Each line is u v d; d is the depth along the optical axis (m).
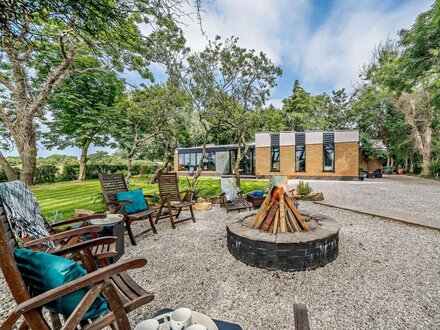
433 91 11.06
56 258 1.23
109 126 12.77
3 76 4.62
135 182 11.99
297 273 2.57
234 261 2.92
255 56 6.61
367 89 18.42
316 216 3.47
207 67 6.55
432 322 1.77
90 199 7.21
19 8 2.13
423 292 2.17
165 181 5.19
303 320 1.25
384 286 2.28
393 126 17.72
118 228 3.13
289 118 23.06
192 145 19.22
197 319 1.23
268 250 2.63
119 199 3.90
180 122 9.69
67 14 2.37
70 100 11.33
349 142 12.91
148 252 3.30
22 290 1.06
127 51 3.68
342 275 2.50
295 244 2.57
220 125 7.51
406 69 10.01
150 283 2.45
